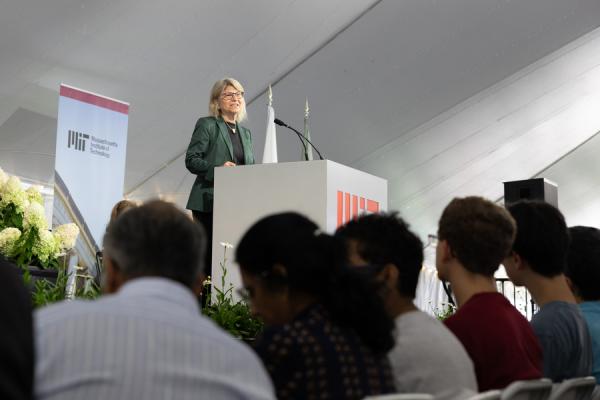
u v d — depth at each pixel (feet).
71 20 27.20
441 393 5.72
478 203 7.11
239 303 10.17
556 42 34.73
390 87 35.47
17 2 25.91
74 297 9.25
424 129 38.37
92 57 29.09
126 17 27.91
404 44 33.60
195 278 4.41
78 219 19.49
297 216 5.34
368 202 14.02
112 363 3.66
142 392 3.64
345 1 30.81
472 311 6.81
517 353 6.63
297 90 34.30
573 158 44.29
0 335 3.35
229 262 13.19
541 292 8.05
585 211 47.62
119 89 30.91
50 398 3.57
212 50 30.76
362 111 36.14
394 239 6.29
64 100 19.51
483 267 7.02
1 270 3.73
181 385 3.71
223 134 15.80
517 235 8.00
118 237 4.31
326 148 37.17
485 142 40.78
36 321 3.76
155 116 32.40
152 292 4.03
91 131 19.98
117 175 20.49
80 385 3.60
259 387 3.90
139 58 29.81
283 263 5.15
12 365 3.30
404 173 40.96
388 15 32.04
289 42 31.83
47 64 28.60
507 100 38.17
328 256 5.16
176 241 4.29
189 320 3.93
